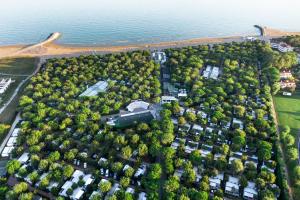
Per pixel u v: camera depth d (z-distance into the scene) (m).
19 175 175.00
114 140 199.25
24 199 156.25
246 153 198.12
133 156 193.88
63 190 166.88
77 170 181.25
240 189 171.00
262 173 173.25
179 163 181.00
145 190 169.00
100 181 172.38
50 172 177.62
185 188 162.50
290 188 170.75
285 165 188.12
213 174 175.88
